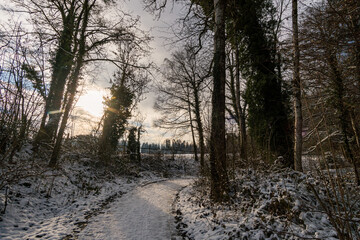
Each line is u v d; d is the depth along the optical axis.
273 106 8.59
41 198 5.83
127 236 3.85
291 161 7.36
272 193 4.26
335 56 3.05
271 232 3.15
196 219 4.60
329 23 3.01
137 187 9.59
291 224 3.34
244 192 5.09
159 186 10.27
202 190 7.01
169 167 20.34
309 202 3.89
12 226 4.07
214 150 5.88
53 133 10.20
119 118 16.05
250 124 9.72
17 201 5.09
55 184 7.04
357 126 3.42
